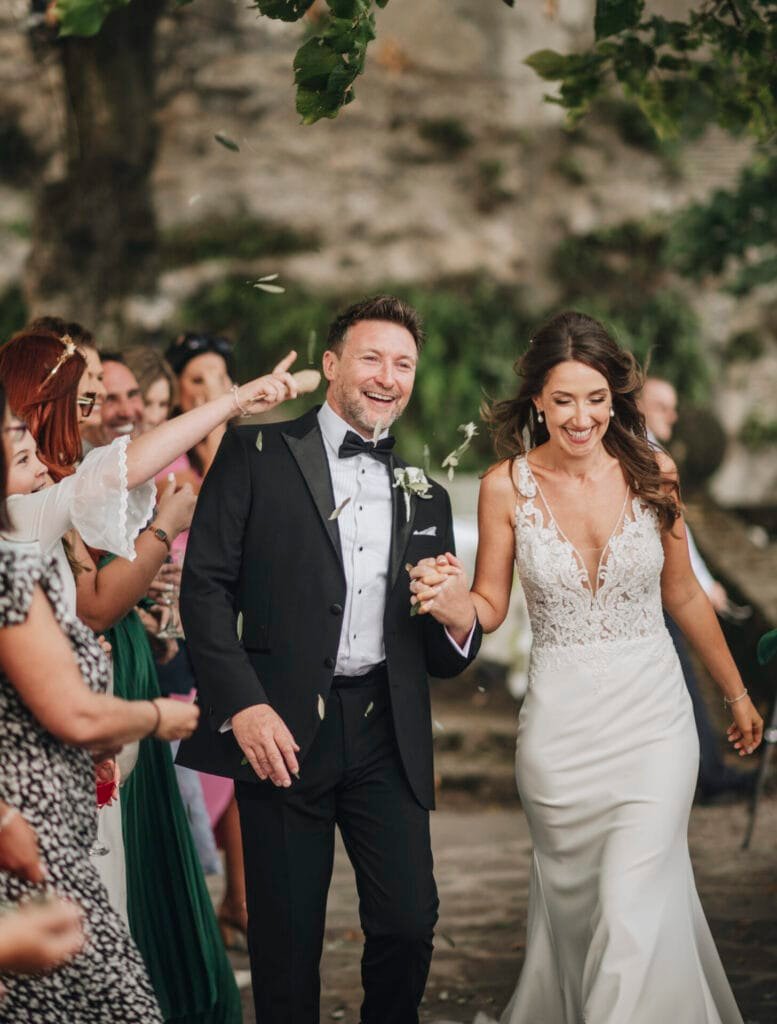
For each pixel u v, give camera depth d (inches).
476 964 201.9
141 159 361.1
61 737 102.4
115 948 105.0
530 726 156.3
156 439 133.3
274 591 146.0
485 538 160.1
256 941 145.3
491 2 649.0
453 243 638.5
